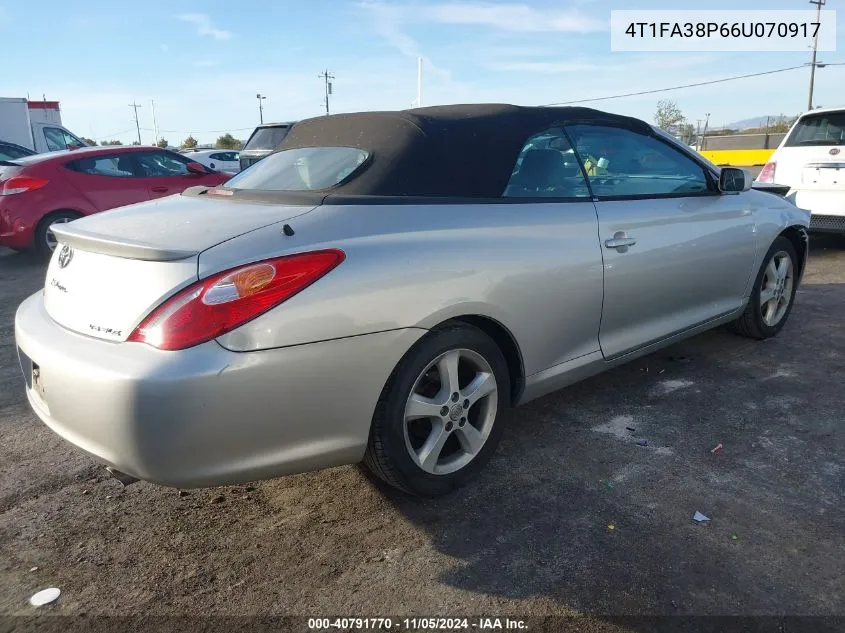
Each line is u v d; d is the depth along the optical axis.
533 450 3.08
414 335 2.38
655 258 3.38
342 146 2.86
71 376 2.05
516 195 2.89
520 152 2.95
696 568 2.23
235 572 2.28
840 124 7.19
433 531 2.48
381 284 2.28
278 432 2.13
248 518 2.60
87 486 2.85
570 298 2.97
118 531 2.52
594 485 2.77
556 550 2.35
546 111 3.19
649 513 2.55
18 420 3.51
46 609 2.11
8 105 17.19
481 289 2.58
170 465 1.99
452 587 2.18
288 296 2.09
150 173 8.51
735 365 4.11
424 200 2.60
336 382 2.20
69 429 2.14
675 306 3.63
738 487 2.73
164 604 2.13
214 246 2.12
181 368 1.94
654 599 2.10
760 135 38.66
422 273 2.39
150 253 2.05
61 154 8.09
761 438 3.16
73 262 2.38
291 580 2.23
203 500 2.73
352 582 2.22
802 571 2.21
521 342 2.81
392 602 2.12
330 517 2.59
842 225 7.22
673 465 2.92
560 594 2.13
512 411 3.52
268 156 3.25
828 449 3.04
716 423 3.33
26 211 7.70
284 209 2.41
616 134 3.46
